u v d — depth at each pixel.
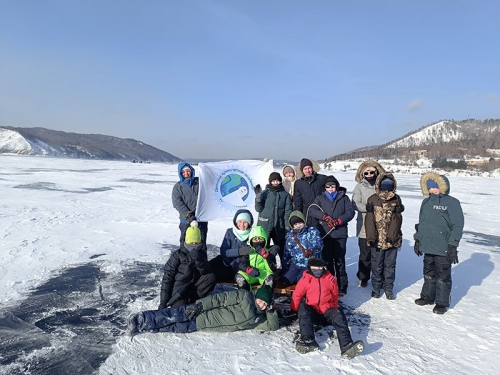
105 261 6.57
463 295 5.33
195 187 5.88
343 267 5.07
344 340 3.49
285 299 4.75
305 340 3.56
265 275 4.53
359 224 5.56
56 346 3.60
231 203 6.07
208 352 3.53
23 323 4.08
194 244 4.16
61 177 25.72
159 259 6.88
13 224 9.31
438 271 4.64
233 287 5.08
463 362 3.47
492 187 32.31
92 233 8.77
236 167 6.18
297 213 4.72
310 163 5.38
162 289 4.22
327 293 3.81
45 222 9.80
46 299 4.77
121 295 5.02
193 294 4.34
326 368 3.29
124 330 3.98
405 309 4.73
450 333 4.07
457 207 4.52
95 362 3.33
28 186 18.78
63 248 7.24
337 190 5.15
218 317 3.90
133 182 24.31
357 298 5.10
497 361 3.50
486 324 4.32
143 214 11.89
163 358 3.41
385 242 4.88
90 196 15.95
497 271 6.72
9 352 3.46
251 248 4.57
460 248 8.64
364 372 3.24
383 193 4.92
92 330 3.96
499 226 12.19
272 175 5.33
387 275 5.05
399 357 3.52
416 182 38.81
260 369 3.24
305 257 4.61
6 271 5.73
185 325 3.87
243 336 3.88
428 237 4.67
